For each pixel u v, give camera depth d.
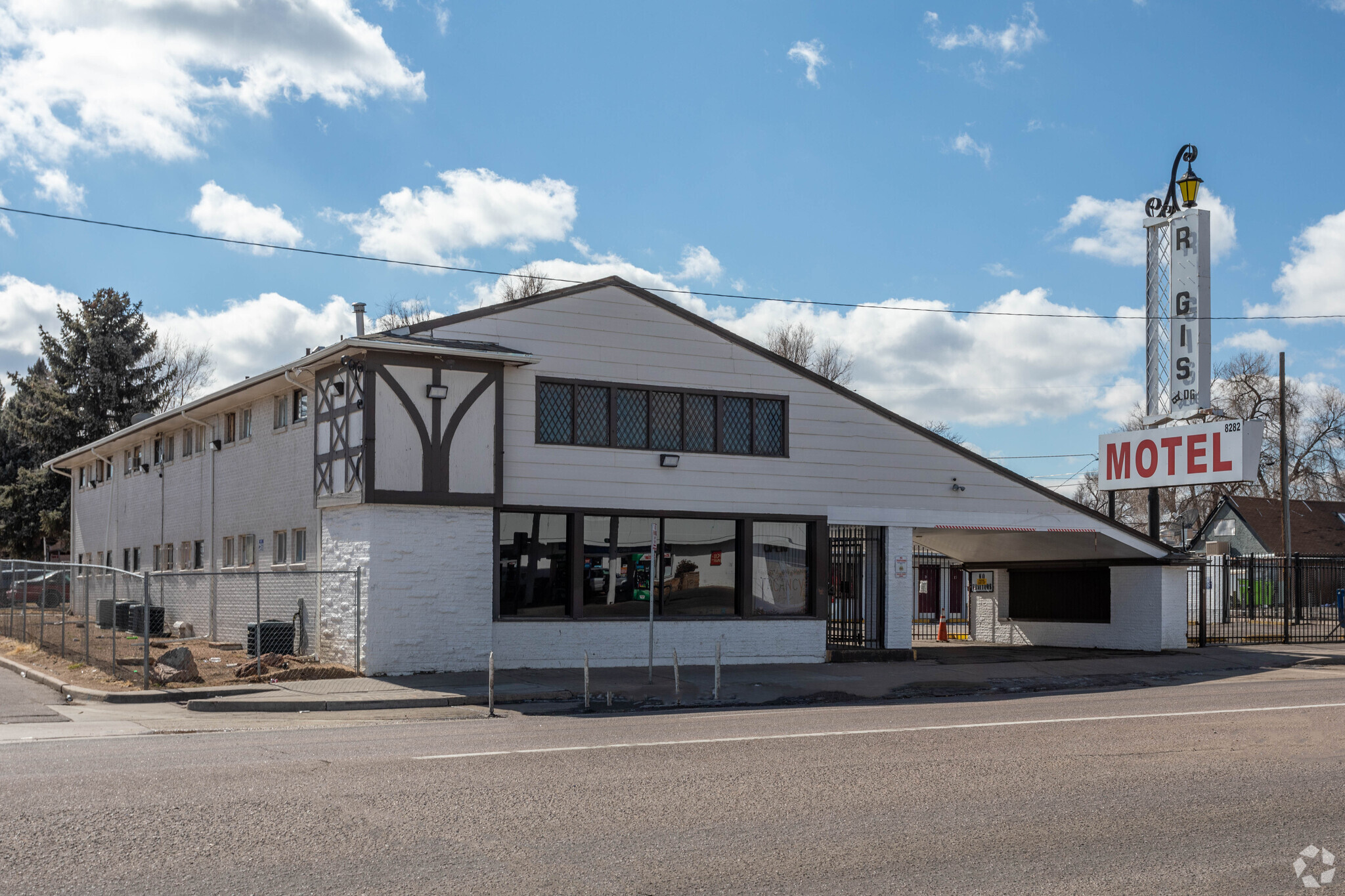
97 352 54.16
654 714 15.93
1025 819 8.22
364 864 6.85
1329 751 11.41
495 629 20.67
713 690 18.33
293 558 22.78
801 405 24.00
